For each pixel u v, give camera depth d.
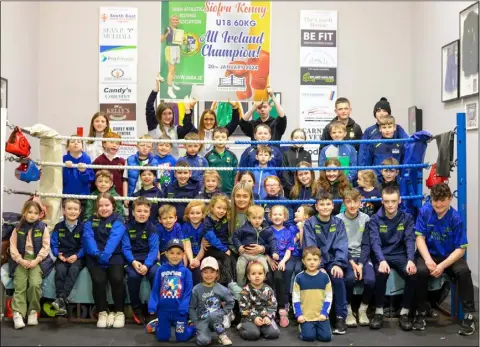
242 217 3.39
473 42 4.50
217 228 3.39
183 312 2.97
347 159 4.08
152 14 5.98
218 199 3.37
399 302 3.49
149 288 3.28
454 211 3.29
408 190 3.77
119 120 5.93
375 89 6.14
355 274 3.26
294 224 3.60
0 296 3.24
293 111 6.05
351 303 3.50
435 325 3.30
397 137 4.01
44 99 5.95
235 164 4.19
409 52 6.14
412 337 3.06
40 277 3.25
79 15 5.95
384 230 3.35
